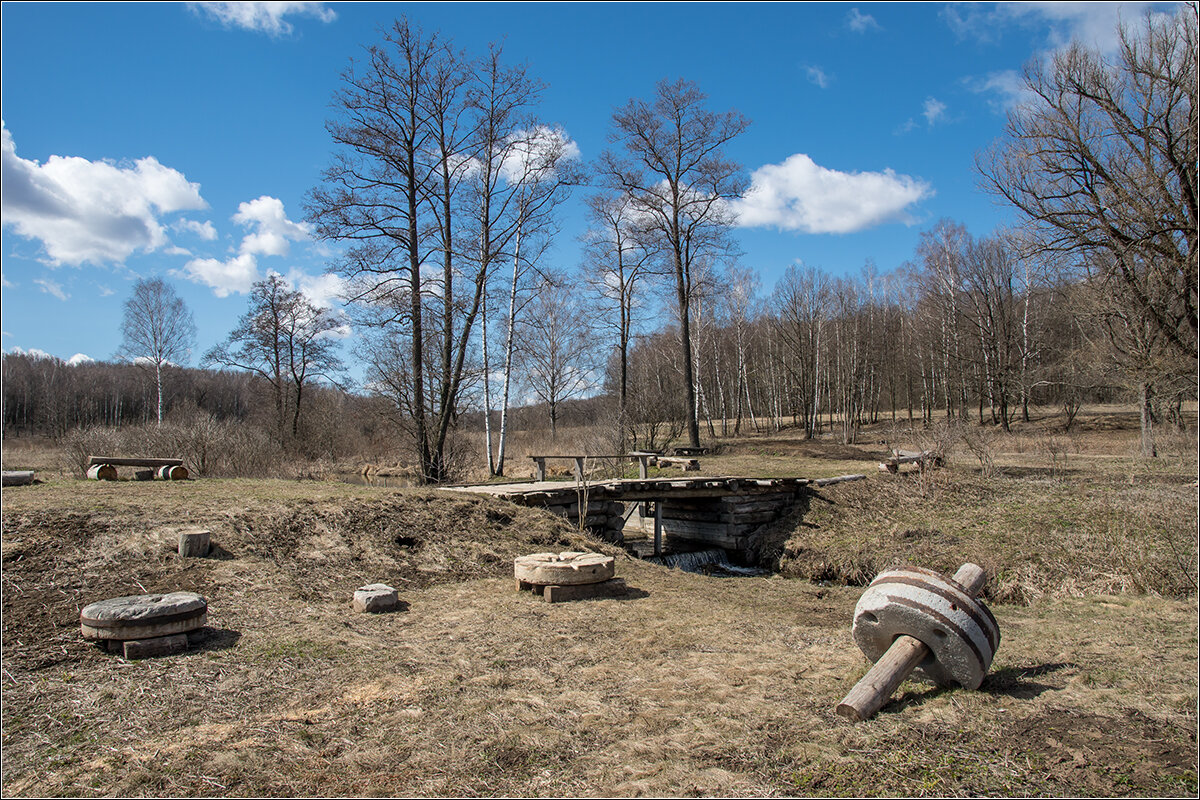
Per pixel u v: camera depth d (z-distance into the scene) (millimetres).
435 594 8852
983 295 42781
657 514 16438
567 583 8883
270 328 38031
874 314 53344
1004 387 38344
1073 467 21594
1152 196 17672
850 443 37812
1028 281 37781
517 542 11328
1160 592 10828
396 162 19203
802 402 49188
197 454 18141
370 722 4969
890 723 4910
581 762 4340
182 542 8367
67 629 6391
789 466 25000
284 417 37031
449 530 11023
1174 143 17500
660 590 10016
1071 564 12523
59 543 8078
